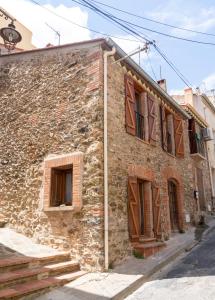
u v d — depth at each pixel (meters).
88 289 5.05
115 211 6.71
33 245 6.77
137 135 8.82
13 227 7.64
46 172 7.31
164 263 6.84
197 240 9.36
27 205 7.54
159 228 8.50
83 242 6.29
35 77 8.50
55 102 7.79
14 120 8.53
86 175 6.63
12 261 5.23
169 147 11.25
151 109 9.52
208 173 16.98
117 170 7.09
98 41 7.47
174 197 10.91
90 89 7.21
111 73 7.63
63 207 6.65
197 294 4.88
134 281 5.41
